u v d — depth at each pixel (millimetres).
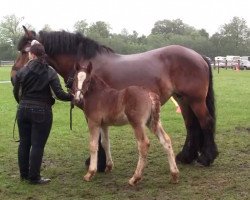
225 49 69438
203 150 6543
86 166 6457
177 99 6715
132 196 5168
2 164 6730
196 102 6449
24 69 5512
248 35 73688
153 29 86062
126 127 9828
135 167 6535
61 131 9516
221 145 8008
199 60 6465
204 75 6449
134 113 5449
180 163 6719
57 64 6320
